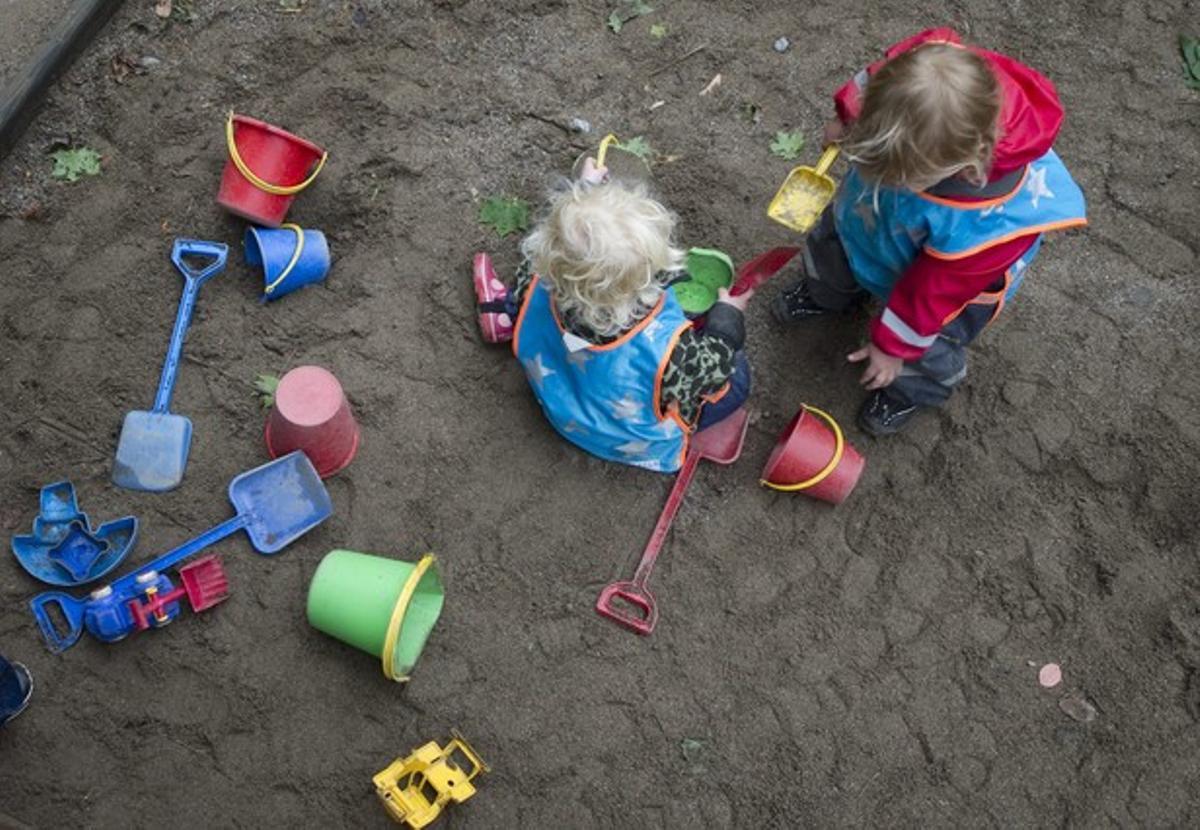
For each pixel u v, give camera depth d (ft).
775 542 10.96
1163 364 11.85
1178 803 10.15
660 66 13.08
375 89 12.62
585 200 8.99
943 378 10.71
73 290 11.41
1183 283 12.27
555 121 12.67
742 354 11.09
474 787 9.88
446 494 10.90
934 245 9.14
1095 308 12.09
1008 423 11.52
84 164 11.97
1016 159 8.52
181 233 11.75
